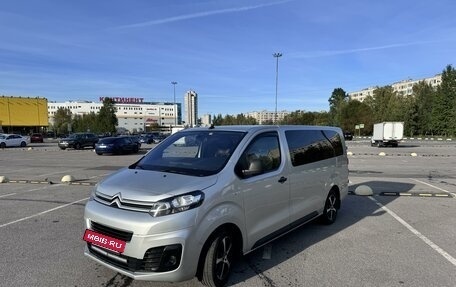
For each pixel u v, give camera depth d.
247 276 4.44
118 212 3.78
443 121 86.12
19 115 74.06
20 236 5.96
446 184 11.91
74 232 6.19
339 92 125.38
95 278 4.34
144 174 4.34
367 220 7.11
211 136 4.96
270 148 5.13
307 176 5.81
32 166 17.92
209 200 3.88
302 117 116.00
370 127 95.88
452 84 85.00
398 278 4.39
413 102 92.25
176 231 3.61
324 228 6.53
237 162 4.43
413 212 7.78
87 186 11.05
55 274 4.45
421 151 31.92
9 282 4.23
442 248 5.47
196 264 3.75
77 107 159.50
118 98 153.25
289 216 5.33
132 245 3.61
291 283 4.25
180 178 4.09
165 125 118.00
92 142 37.59
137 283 4.20
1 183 11.65
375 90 108.69
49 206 8.20
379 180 12.77
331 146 6.93
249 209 4.44
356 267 4.73
